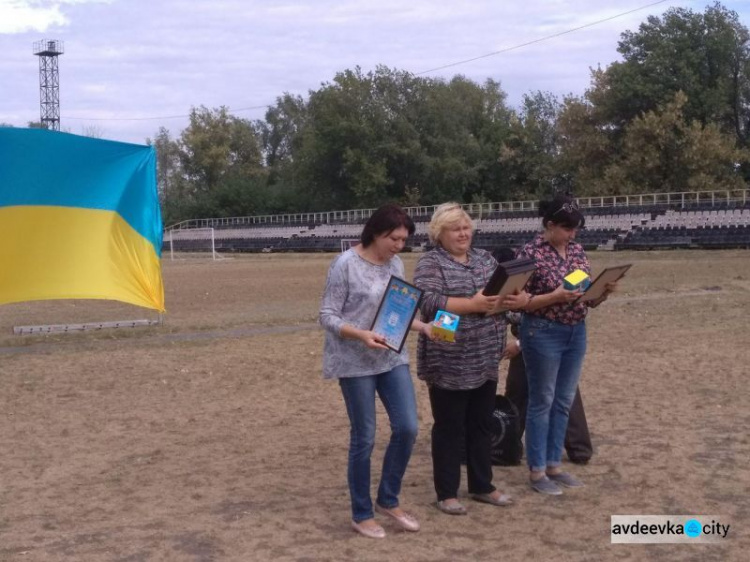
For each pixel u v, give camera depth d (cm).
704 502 643
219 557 551
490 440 639
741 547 564
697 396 1005
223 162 9694
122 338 1596
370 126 7694
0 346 1513
